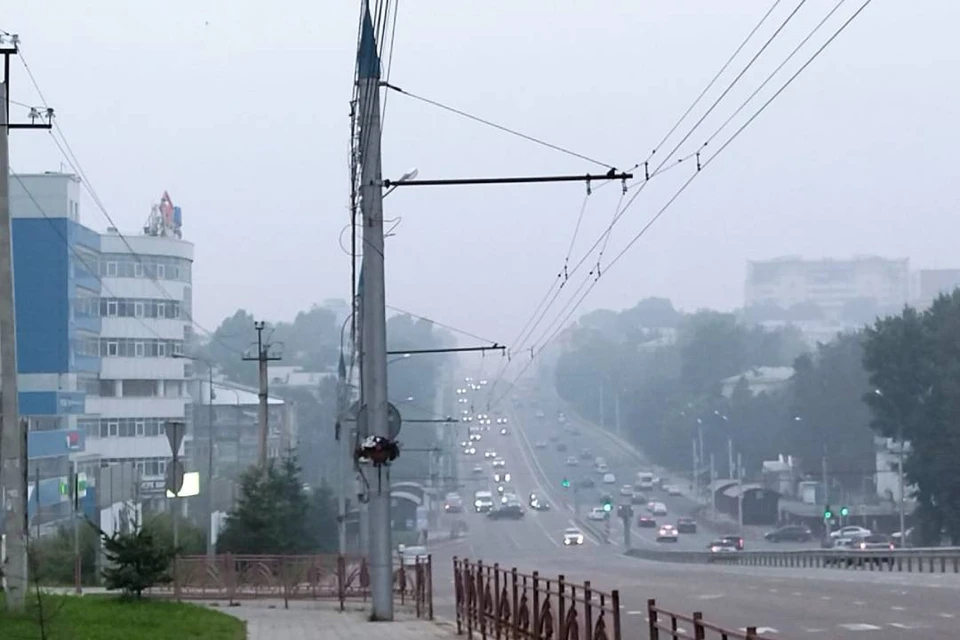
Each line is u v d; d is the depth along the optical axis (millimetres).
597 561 114375
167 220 143875
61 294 112000
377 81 41125
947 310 113812
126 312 134375
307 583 56438
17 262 111562
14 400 40125
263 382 87250
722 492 164375
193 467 117750
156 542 49156
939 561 77250
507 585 32719
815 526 150750
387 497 44500
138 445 133375
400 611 50719
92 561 70812
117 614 42031
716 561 108875
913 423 111250
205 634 37156
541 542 152000
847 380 154625
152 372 136000
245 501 84000
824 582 61031
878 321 116000
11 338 40188
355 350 62312
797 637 33406
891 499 144875
